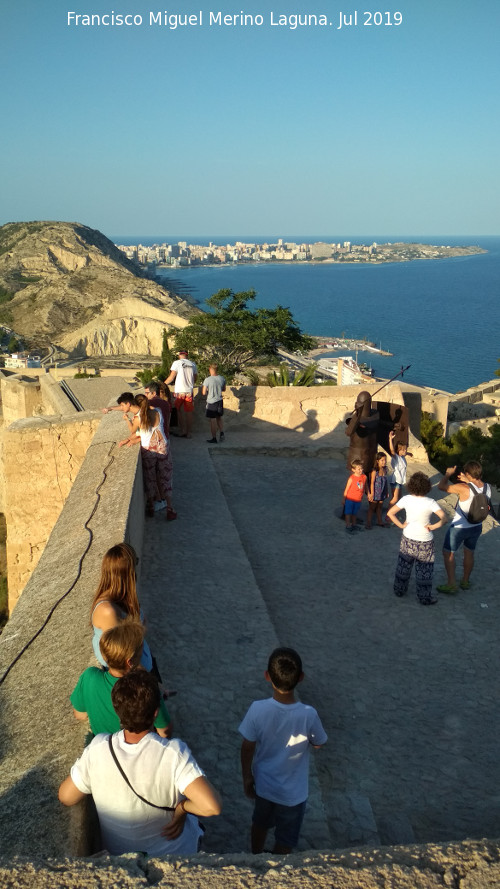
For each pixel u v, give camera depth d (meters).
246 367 51.50
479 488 7.76
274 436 14.84
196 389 14.79
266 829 4.04
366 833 4.54
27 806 2.92
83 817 2.94
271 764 3.96
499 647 6.91
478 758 5.36
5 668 4.20
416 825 4.70
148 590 7.40
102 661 3.83
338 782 5.05
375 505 9.94
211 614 6.93
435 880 2.41
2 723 3.58
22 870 2.43
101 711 3.27
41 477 12.23
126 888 2.33
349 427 10.04
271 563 8.77
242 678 5.87
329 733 5.59
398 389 15.51
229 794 4.60
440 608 7.67
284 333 48.38
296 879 2.39
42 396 49.12
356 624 7.30
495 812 4.83
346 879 2.40
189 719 5.31
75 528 6.63
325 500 11.18
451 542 7.87
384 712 5.88
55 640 4.44
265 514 10.50
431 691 6.18
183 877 2.41
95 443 9.89
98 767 2.87
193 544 8.70
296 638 6.99
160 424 9.23
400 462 10.37
